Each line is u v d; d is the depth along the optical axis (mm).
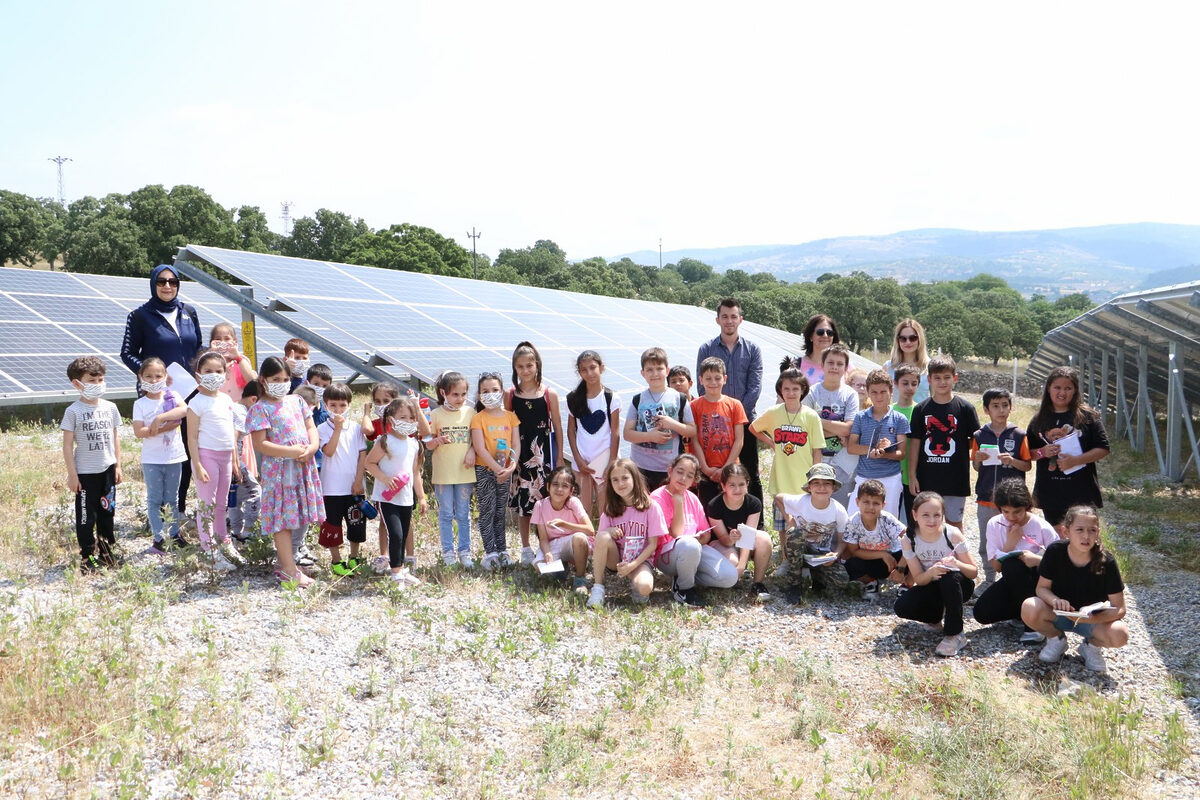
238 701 4695
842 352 8039
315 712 4742
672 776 4297
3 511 8164
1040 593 5863
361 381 20828
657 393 7949
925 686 5406
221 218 57938
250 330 11156
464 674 5375
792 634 6398
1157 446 14062
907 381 8016
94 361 6621
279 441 6492
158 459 6992
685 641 6168
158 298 7664
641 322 21453
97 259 52312
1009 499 6258
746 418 8023
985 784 4137
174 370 7668
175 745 4230
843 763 4465
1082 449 7113
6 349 14727
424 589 6836
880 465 7641
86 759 3986
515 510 8023
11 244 59875
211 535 6770
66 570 6391
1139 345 15945
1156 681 5473
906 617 6391
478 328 14242
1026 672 5664
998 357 66625
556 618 6418
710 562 7207
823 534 7262
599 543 6949
